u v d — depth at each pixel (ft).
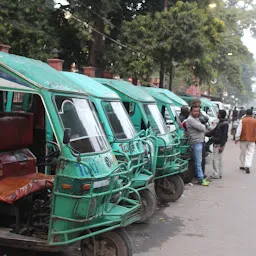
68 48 60.23
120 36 57.41
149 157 21.85
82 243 14.21
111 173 13.60
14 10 48.14
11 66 13.43
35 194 14.24
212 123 55.93
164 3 61.67
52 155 16.34
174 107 32.12
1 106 17.88
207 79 71.00
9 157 14.56
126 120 21.81
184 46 56.08
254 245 18.52
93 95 20.11
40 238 12.99
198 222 21.95
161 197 26.07
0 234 13.11
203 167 32.81
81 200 12.42
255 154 57.11
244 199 27.71
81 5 51.34
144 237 19.10
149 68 55.57
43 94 12.99
